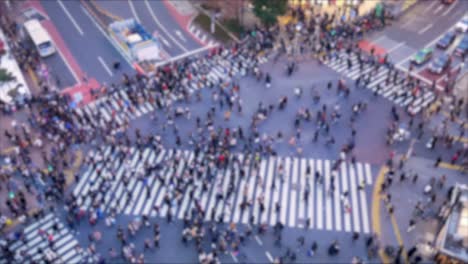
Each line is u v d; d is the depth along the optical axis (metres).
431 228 47.19
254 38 73.25
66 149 54.78
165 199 48.38
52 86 64.62
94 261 44.12
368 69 67.31
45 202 49.34
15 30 73.75
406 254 45.06
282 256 44.88
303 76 66.25
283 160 53.94
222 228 46.97
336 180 51.97
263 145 55.44
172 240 46.19
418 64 68.19
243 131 57.50
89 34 75.56
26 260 44.16
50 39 70.56
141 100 61.44
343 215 48.47
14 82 61.97
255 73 65.75
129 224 46.72
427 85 64.69
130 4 82.88
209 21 78.19
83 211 47.56
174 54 71.38
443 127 57.41
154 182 51.34
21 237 45.66
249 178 51.94
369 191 50.84
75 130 56.66
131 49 68.56
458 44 70.81
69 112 59.00
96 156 54.09
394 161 53.84
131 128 58.06
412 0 82.69
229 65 68.00
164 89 62.81
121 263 44.22
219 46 72.81
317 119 58.97
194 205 48.97
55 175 50.88
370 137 56.94
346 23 76.19
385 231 47.09
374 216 48.44
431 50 69.06
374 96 62.66
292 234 46.78
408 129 57.50
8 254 44.41
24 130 56.12
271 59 69.44
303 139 56.62
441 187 50.75
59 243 45.78
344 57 69.69
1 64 64.75
